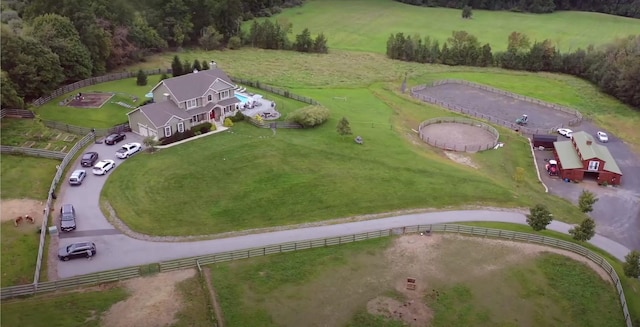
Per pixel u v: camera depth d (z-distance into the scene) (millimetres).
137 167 78938
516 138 102688
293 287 55750
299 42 165875
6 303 50844
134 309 51156
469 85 137875
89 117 96625
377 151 90125
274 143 89938
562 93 135250
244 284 55719
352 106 114688
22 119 92188
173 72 119375
